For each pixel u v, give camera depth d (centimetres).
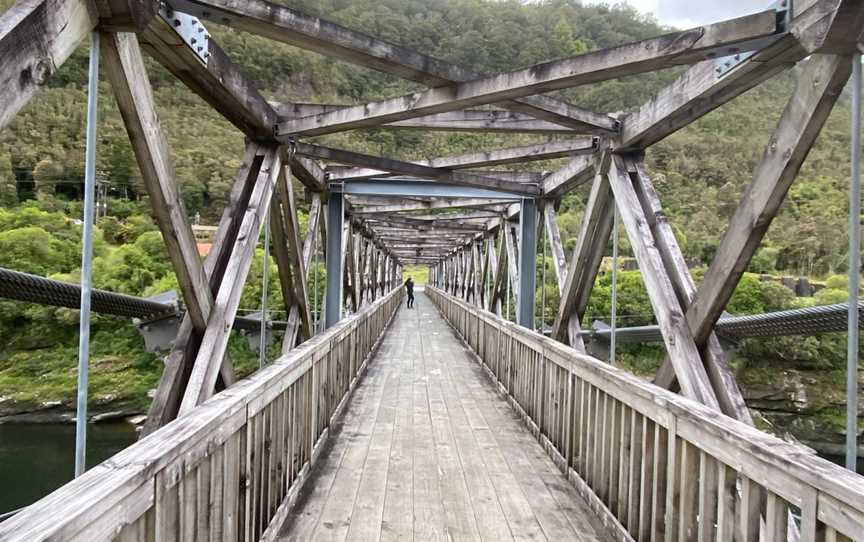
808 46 199
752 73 256
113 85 214
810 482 127
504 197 802
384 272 2245
